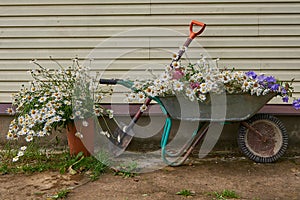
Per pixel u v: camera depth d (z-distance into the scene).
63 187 2.99
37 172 3.32
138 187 2.99
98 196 2.82
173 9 3.92
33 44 4.04
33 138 3.66
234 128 3.90
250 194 2.86
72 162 3.42
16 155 3.68
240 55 3.91
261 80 3.32
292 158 3.72
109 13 3.96
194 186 3.02
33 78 4.03
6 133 4.04
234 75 3.34
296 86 3.89
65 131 4.02
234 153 3.87
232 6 3.88
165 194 2.85
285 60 3.88
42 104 3.51
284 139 3.54
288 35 3.86
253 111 3.39
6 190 2.95
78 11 3.98
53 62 4.02
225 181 3.12
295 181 3.11
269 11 3.85
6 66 4.06
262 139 3.53
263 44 3.88
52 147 4.00
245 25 3.88
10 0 4.00
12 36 4.03
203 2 3.89
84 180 3.14
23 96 3.61
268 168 3.43
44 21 4.01
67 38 4.01
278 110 3.82
